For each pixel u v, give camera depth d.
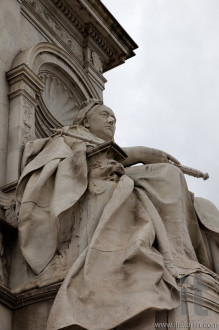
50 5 14.91
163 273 8.15
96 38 16.08
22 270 9.34
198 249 10.06
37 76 12.51
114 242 8.54
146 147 11.27
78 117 11.73
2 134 11.45
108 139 11.58
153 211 9.09
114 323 7.69
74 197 9.14
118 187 9.08
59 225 9.04
